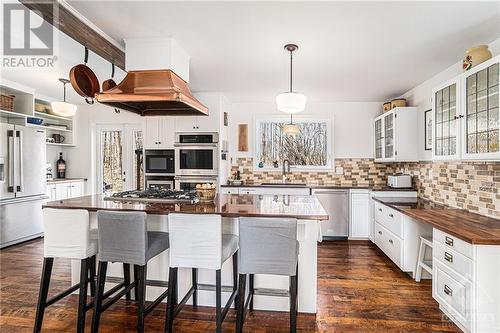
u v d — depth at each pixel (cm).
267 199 299
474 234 208
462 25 238
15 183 428
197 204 261
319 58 314
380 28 244
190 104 264
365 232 485
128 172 589
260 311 256
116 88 257
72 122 586
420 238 315
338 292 290
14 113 444
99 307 215
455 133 261
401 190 439
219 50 292
